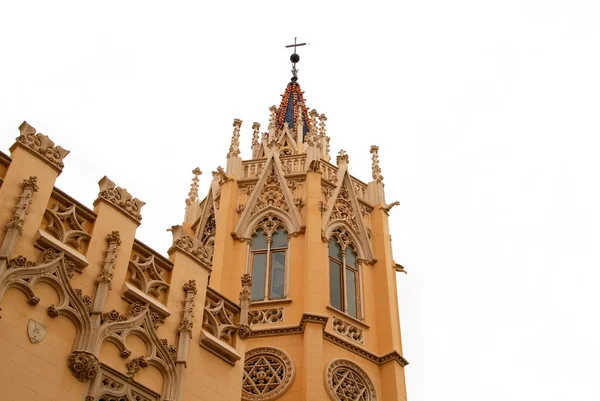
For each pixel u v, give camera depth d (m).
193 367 17.25
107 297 16.19
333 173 33.50
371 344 28.47
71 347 14.93
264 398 25.42
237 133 35.00
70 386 14.45
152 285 17.56
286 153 37.81
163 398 16.17
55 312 14.89
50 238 15.52
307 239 29.75
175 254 18.70
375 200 33.78
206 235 33.00
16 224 14.88
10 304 14.24
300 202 31.45
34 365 14.05
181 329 17.39
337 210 31.83
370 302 29.91
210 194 34.03
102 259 16.59
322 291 28.20
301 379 25.69
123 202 17.94
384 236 32.22
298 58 46.66
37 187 15.81
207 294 19.33
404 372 28.06
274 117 39.44
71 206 16.69
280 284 29.28
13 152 15.97
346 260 30.80
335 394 25.64
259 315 27.95
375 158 35.81
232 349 18.44
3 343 13.75
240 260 29.95
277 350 26.56
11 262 14.56
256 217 31.34
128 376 15.66
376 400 26.70
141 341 16.53
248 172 33.53
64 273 15.45
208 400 17.11
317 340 26.42
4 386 13.37
